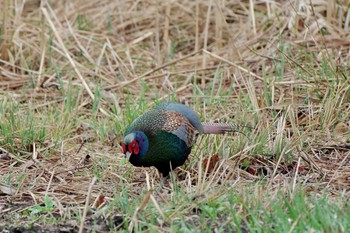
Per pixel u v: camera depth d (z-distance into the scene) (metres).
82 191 14.44
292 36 21.48
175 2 24.19
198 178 14.23
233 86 19.58
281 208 12.47
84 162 15.95
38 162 15.81
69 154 16.44
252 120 17.30
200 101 19.22
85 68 21.39
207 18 21.72
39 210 13.44
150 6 24.42
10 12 22.98
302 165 15.48
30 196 14.33
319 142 16.70
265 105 18.22
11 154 16.33
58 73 20.11
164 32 22.78
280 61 20.42
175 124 14.23
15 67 21.69
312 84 18.88
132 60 22.17
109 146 16.92
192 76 20.78
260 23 22.77
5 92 20.05
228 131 15.55
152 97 19.66
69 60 20.56
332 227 11.42
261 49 21.53
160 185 14.43
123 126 17.38
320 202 12.48
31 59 22.12
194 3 24.12
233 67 20.70
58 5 25.03
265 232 11.62
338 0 22.09
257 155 15.73
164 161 14.20
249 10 23.27
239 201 12.97
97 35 23.25
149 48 23.12
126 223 12.38
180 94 19.81
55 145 16.78
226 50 21.78
